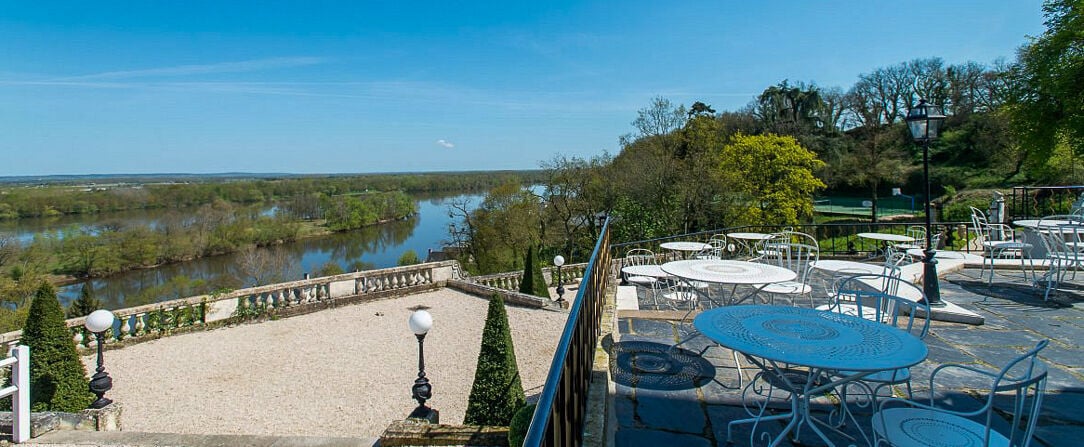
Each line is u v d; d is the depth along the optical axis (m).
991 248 6.10
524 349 11.62
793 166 24.02
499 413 7.04
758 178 24.55
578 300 2.30
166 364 10.82
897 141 36.12
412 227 59.88
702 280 4.01
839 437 2.51
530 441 1.04
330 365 10.85
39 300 7.29
